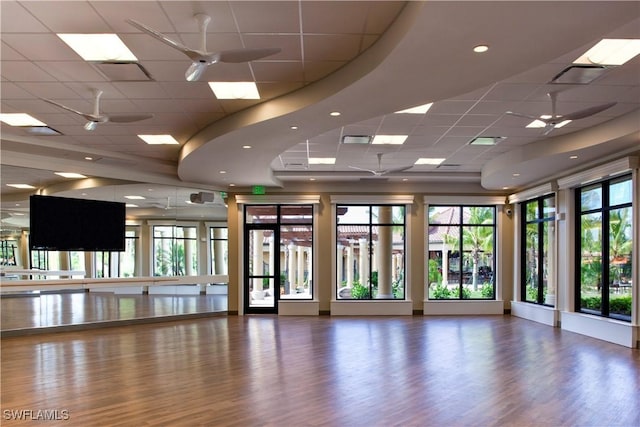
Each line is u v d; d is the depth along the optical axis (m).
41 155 9.45
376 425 4.63
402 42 4.16
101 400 5.37
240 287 12.83
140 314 11.28
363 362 7.18
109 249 10.87
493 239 13.30
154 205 11.66
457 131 8.19
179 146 9.33
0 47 4.98
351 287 13.08
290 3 4.11
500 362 7.20
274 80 5.87
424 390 5.75
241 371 6.64
